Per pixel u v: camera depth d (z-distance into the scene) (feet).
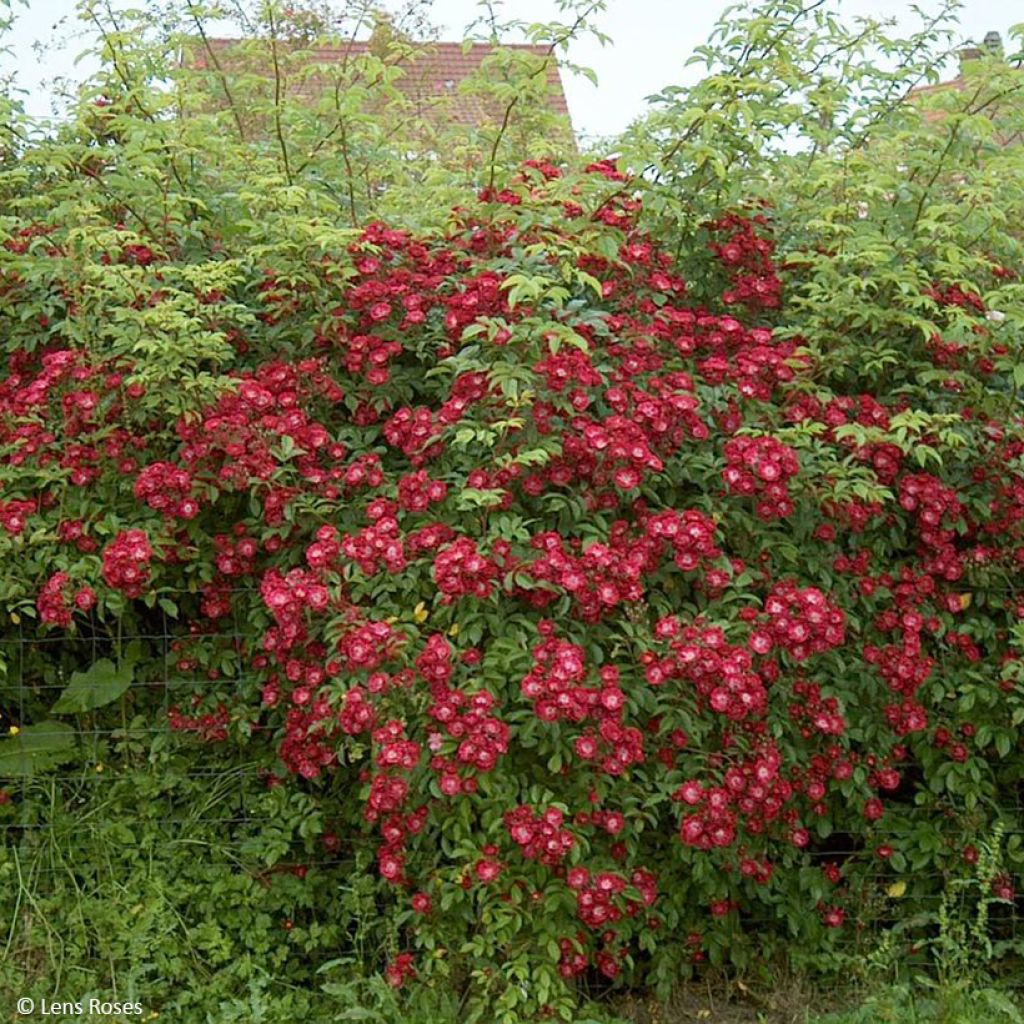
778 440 12.72
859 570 13.70
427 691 11.90
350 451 14.02
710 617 12.66
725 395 13.83
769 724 12.88
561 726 12.01
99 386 13.73
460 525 12.86
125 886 13.08
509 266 13.65
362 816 13.39
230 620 14.32
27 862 13.39
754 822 12.57
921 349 14.70
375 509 12.76
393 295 14.15
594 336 13.94
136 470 13.78
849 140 15.75
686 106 14.19
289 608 12.37
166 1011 12.43
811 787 12.98
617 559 11.97
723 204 14.84
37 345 14.97
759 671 12.94
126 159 14.85
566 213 14.93
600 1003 12.88
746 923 13.78
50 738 14.02
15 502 13.30
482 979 11.75
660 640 12.09
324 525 13.21
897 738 13.58
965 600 13.97
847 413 13.98
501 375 12.30
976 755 13.92
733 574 12.84
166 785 13.76
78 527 13.34
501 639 12.12
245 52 16.84
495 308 13.50
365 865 13.26
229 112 16.24
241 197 14.42
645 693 12.17
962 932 13.07
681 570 12.92
